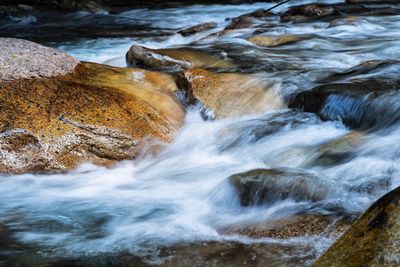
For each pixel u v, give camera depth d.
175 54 10.97
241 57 11.69
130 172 7.73
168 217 6.22
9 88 8.27
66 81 8.87
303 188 6.00
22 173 7.38
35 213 6.52
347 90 8.27
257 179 6.21
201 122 8.77
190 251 5.43
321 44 13.20
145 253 5.47
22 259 5.49
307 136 7.90
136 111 8.34
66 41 17.53
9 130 7.47
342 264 4.00
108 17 23.75
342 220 5.54
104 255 5.50
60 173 7.52
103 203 6.74
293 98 8.92
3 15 23.67
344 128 8.07
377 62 9.88
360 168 6.66
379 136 7.46
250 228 5.66
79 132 7.75
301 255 5.13
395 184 6.19
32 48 9.71
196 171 7.50
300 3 23.19
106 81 9.23
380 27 15.35
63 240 5.85
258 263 5.11
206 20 22.19
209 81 9.26
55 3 25.55
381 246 3.93
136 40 17.20
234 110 8.88
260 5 25.62
